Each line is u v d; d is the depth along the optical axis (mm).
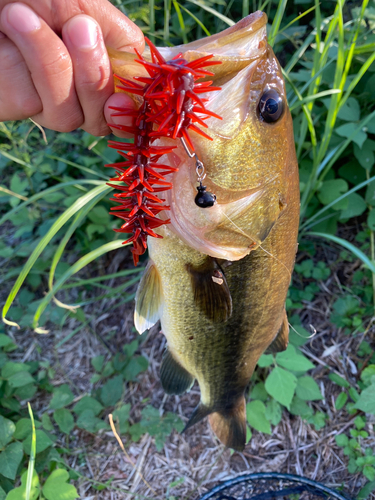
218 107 184
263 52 186
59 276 562
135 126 166
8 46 175
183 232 214
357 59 450
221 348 294
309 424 446
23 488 341
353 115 445
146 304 266
